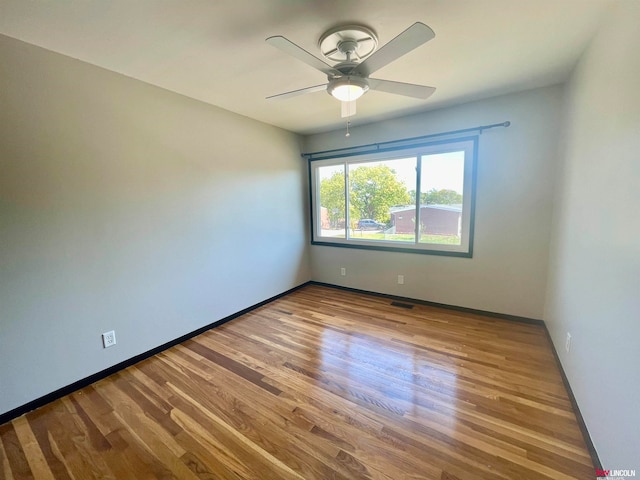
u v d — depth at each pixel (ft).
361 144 12.23
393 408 5.82
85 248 6.72
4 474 4.60
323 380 6.82
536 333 8.86
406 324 9.75
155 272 8.18
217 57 6.37
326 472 4.50
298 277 14.06
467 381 6.61
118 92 7.13
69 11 4.73
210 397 6.31
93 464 4.75
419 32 4.18
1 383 5.64
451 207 10.56
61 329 6.41
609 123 4.66
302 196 13.98
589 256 5.32
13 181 5.63
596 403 4.60
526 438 5.00
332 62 6.47
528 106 8.73
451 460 4.62
